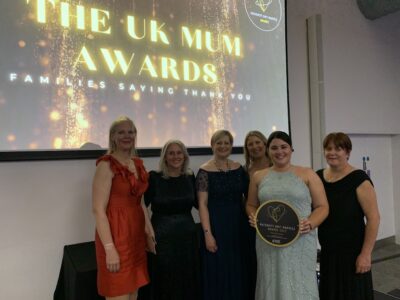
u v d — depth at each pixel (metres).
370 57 4.15
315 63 3.62
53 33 2.17
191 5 2.75
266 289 1.75
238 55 3.00
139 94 2.48
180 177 1.99
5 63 2.02
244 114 3.01
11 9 2.04
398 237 4.50
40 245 2.16
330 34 3.72
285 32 3.33
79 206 2.29
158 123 2.56
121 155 1.72
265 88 3.16
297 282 1.67
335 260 1.79
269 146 1.81
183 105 2.68
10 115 2.03
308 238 1.70
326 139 1.88
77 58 2.24
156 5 2.57
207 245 1.95
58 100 2.18
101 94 2.33
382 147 4.48
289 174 1.76
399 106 4.50
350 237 1.75
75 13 2.25
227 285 1.99
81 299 1.75
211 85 2.84
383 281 3.18
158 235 1.88
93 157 2.29
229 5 2.96
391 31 4.42
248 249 2.08
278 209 1.70
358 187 1.74
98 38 2.32
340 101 3.77
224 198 2.02
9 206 2.06
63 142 2.19
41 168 2.16
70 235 2.26
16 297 2.08
